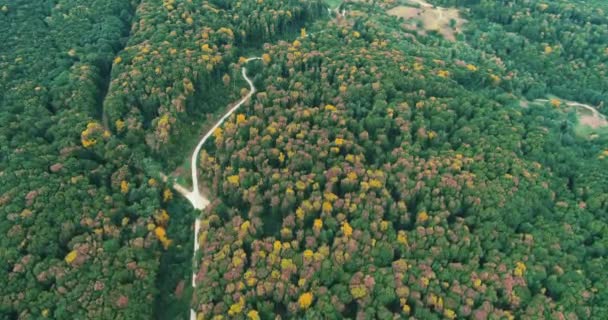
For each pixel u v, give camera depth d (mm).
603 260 124438
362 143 148000
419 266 119250
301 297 114500
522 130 154875
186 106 160125
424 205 133000
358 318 112000
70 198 126500
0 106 148625
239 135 146500
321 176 136125
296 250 123500
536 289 119938
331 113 151250
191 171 151875
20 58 163500
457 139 151875
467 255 123375
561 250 126688
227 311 113562
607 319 113188
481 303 114875
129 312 113500
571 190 144875
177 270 131125
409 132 149125
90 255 118875
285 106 155750
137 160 144500
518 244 126062
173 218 141250
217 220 131625
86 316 109875
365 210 128750
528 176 138750
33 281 112688
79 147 140375
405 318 113000
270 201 133750
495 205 131875
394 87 161250
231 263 120000
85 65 163875
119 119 150000
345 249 121500
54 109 152750
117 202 132125
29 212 120688
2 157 134375
